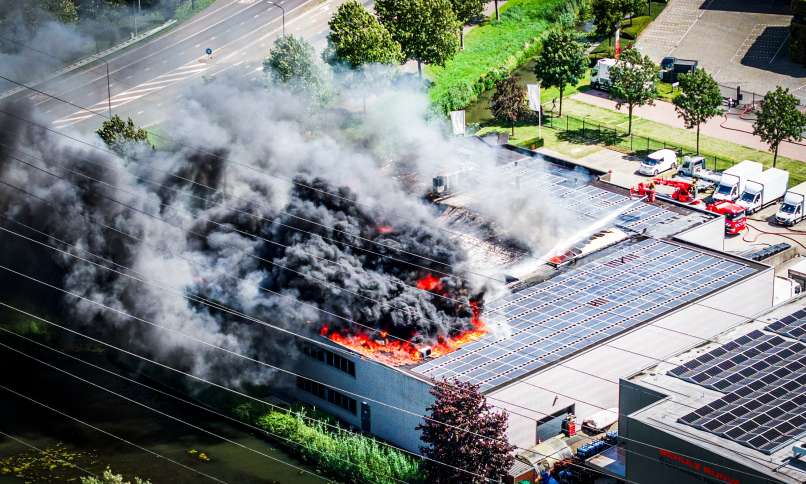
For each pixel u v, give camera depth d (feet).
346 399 365.40
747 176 503.61
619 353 358.64
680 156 546.67
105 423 377.09
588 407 355.15
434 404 323.37
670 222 431.43
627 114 593.42
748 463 282.77
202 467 352.90
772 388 313.53
